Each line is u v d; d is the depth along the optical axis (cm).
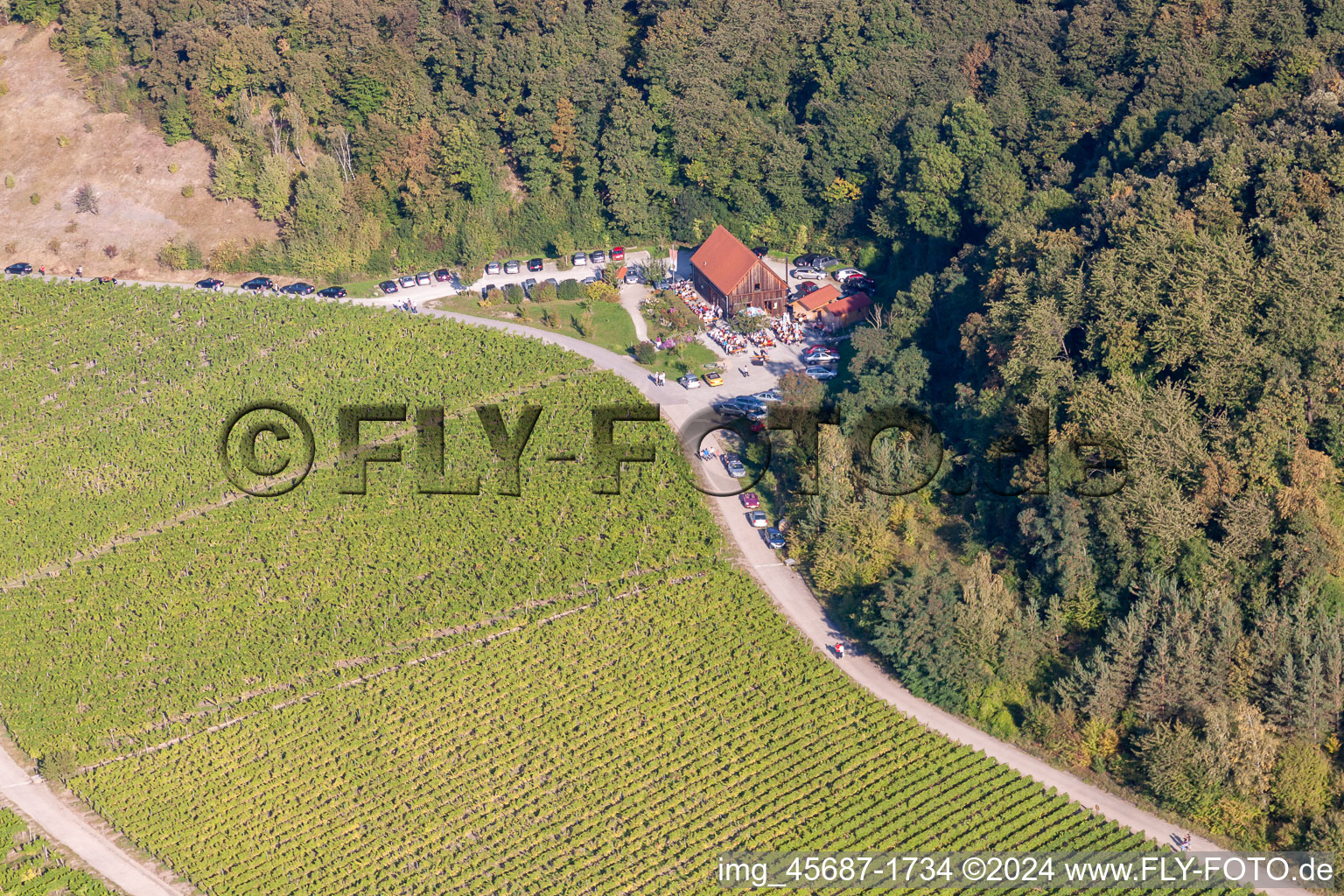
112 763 10938
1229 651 9750
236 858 9812
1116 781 9656
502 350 15938
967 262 14812
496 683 11100
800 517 12269
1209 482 10419
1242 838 9100
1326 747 9362
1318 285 10988
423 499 13438
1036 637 10494
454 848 9656
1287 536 10000
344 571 12644
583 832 9606
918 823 9344
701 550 12356
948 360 13950
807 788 9756
